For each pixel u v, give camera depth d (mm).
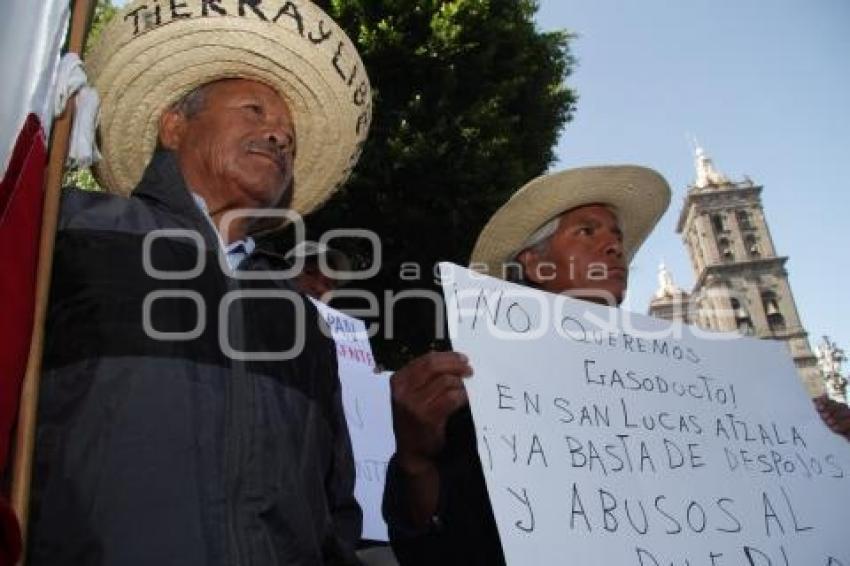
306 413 1688
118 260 1543
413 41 8414
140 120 2287
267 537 1417
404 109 8328
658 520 1821
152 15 2193
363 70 2492
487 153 8172
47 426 1352
